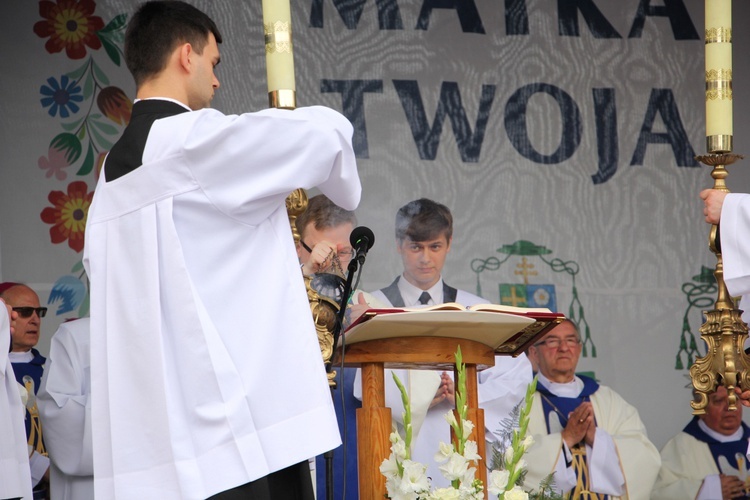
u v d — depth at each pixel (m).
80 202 17.61
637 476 16.86
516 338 8.91
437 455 7.61
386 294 17.83
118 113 17.97
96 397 7.24
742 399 10.43
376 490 8.16
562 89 19.27
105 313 7.28
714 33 10.52
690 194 19.31
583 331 18.73
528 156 19.06
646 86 19.44
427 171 18.77
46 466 15.58
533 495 12.90
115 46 18.06
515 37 19.27
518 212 18.92
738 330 10.47
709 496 17.53
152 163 7.13
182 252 7.02
